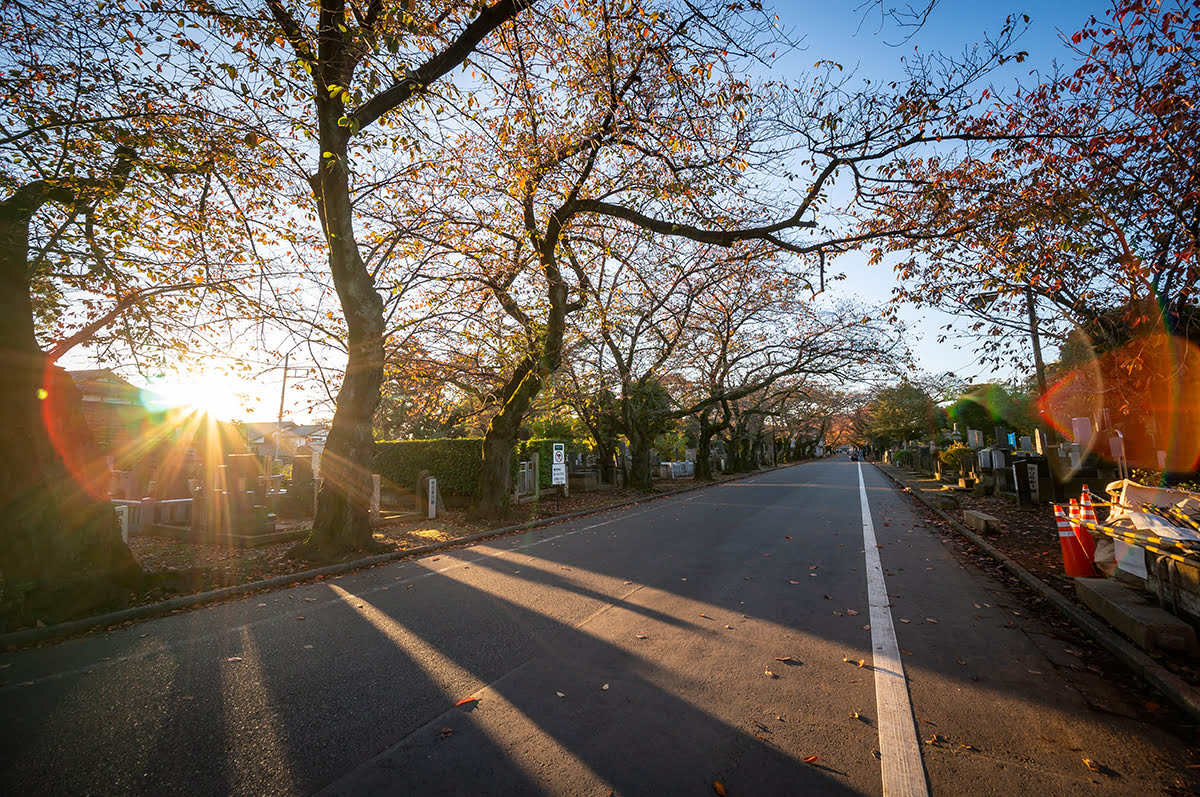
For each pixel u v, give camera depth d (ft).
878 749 10.25
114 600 20.06
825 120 28.37
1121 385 28.27
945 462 81.46
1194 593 14.21
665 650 15.24
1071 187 25.66
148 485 47.14
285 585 24.71
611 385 70.38
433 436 102.27
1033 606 19.54
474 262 42.16
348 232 30.37
